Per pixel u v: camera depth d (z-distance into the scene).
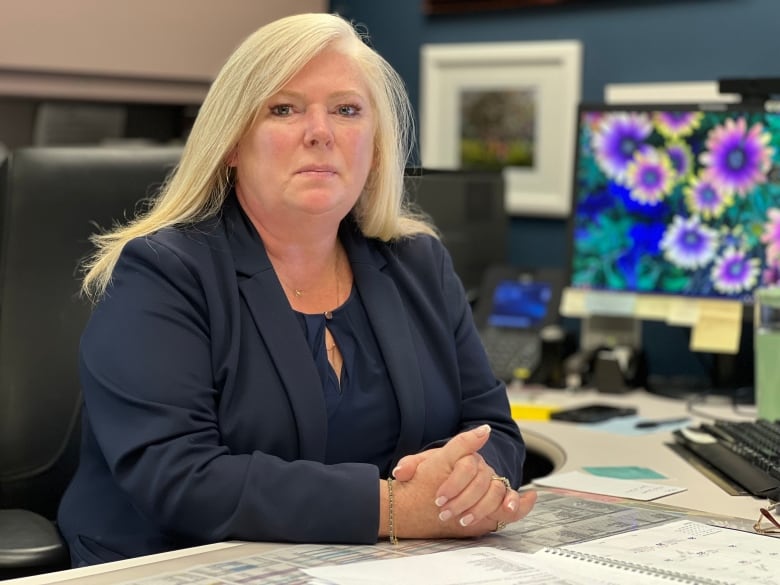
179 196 1.43
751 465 1.51
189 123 2.92
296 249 1.44
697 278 2.17
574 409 2.00
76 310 1.70
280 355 1.35
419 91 2.93
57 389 1.67
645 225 2.22
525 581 1.03
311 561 1.11
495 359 2.28
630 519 1.28
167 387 1.27
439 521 1.20
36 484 1.66
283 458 1.34
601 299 2.26
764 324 1.87
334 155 1.38
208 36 2.74
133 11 2.60
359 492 1.20
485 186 2.51
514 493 1.23
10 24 2.43
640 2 2.50
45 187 1.71
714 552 1.13
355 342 1.44
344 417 1.39
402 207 1.64
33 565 1.33
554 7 2.65
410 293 1.51
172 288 1.33
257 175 1.39
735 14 2.35
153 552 1.31
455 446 1.22
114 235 1.46
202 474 1.22
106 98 2.64
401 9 2.95
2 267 1.68
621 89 2.49
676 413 2.00
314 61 1.38
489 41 2.78
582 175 2.29
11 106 2.76
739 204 2.12
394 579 1.03
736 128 2.12
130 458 1.24
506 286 2.38
